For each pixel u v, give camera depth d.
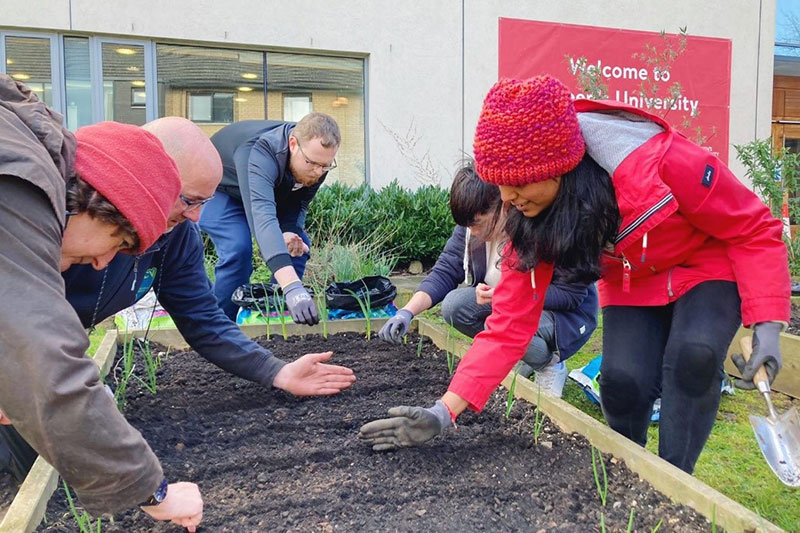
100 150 1.32
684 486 1.85
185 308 2.63
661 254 2.09
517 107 1.58
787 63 11.18
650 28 9.70
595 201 1.75
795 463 1.93
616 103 1.95
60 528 1.75
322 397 2.82
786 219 6.09
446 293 3.46
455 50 8.98
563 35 9.34
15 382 1.16
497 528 1.80
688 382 2.04
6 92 1.34
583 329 3.21
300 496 1.97
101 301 2.41
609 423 2.38
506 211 1.91
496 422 2.56
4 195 1.16
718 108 10.09
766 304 1.90
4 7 7.30
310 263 5.40
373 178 8.84
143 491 1.36
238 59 8.33
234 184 4.02
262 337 3.71
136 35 7.80
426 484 2.05
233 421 2.54
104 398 1.26
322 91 8.70
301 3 8.34
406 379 3.04
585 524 1.81
